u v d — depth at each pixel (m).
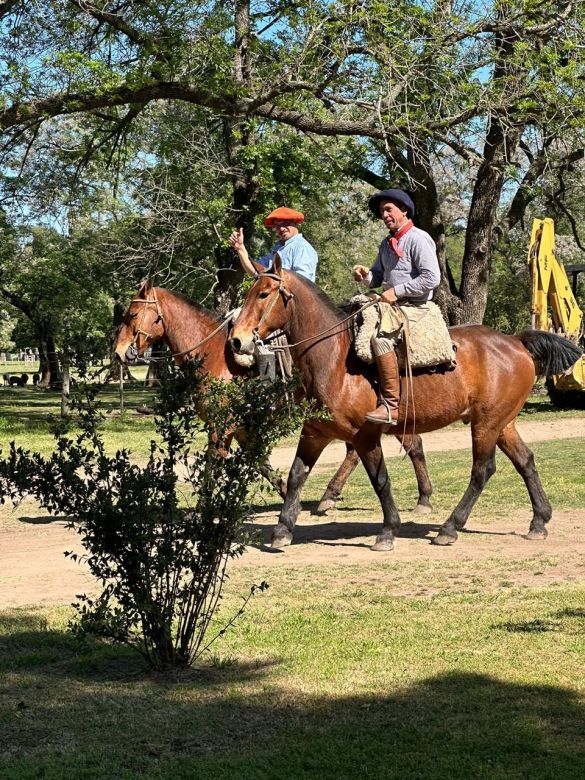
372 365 9.43
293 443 21.38
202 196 27.72
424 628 6.79
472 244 28.56
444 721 5.05
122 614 5.98
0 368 99.62
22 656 6.38
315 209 35.47
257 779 4.41
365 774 4.45
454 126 24.22
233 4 24.88
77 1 21.41
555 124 22.97
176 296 11.41
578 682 5.58
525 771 4.42
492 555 9.27
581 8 23.09
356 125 22.91
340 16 21.61
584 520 11.15
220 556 6.15
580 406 28.11
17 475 5.77
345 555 9.42
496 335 10.13
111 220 35.94
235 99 22.78
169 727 5.09
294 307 9.41
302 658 6.19
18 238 38.25
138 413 30.42
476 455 10.01
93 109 23.81
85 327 6.92
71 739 4.97
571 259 42.16
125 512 5.77
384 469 9.66
